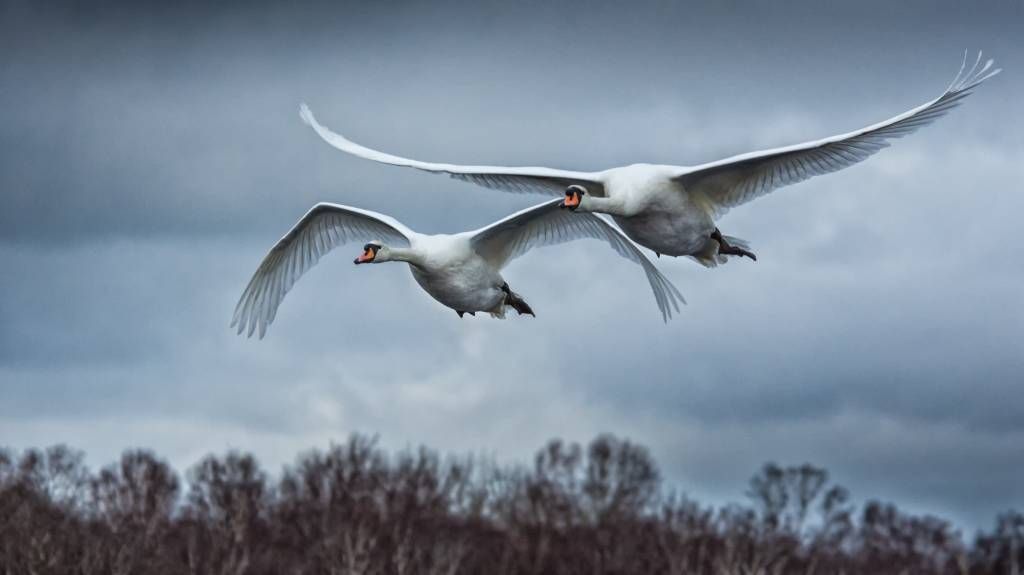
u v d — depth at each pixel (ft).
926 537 245.86
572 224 86.33
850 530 249.34
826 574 234.38
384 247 83.10
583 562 241.55
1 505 219.41
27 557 204.64
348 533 215.72
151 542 228.02
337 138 85.15
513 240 85.97
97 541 216.54
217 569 221.25
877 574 236.43
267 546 237.45
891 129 76.54
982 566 232.73
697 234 81.71
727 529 245.86
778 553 237.86
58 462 236.63
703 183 81.61
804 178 80.12
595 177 81.35
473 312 85.61
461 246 83.87
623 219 81.87
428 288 84.79
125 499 238.68
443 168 82.79
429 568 226.99
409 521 244.83
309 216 83.76
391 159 83.82
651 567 239.09
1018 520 236.22
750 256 82.84
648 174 80.28
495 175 84.74
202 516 246.88
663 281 87.35
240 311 84.53
